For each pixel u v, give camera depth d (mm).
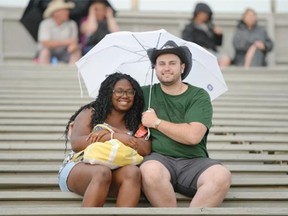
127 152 7605
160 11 18547
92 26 16078
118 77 8117
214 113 11969
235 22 18719
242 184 8562
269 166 9164
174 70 8039
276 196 8227
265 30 17266
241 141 10453
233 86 14016
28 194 7949
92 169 7520
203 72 8664
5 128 10594
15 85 13227
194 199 7605
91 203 7363
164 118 8109
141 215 7172
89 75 8672
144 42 8500
